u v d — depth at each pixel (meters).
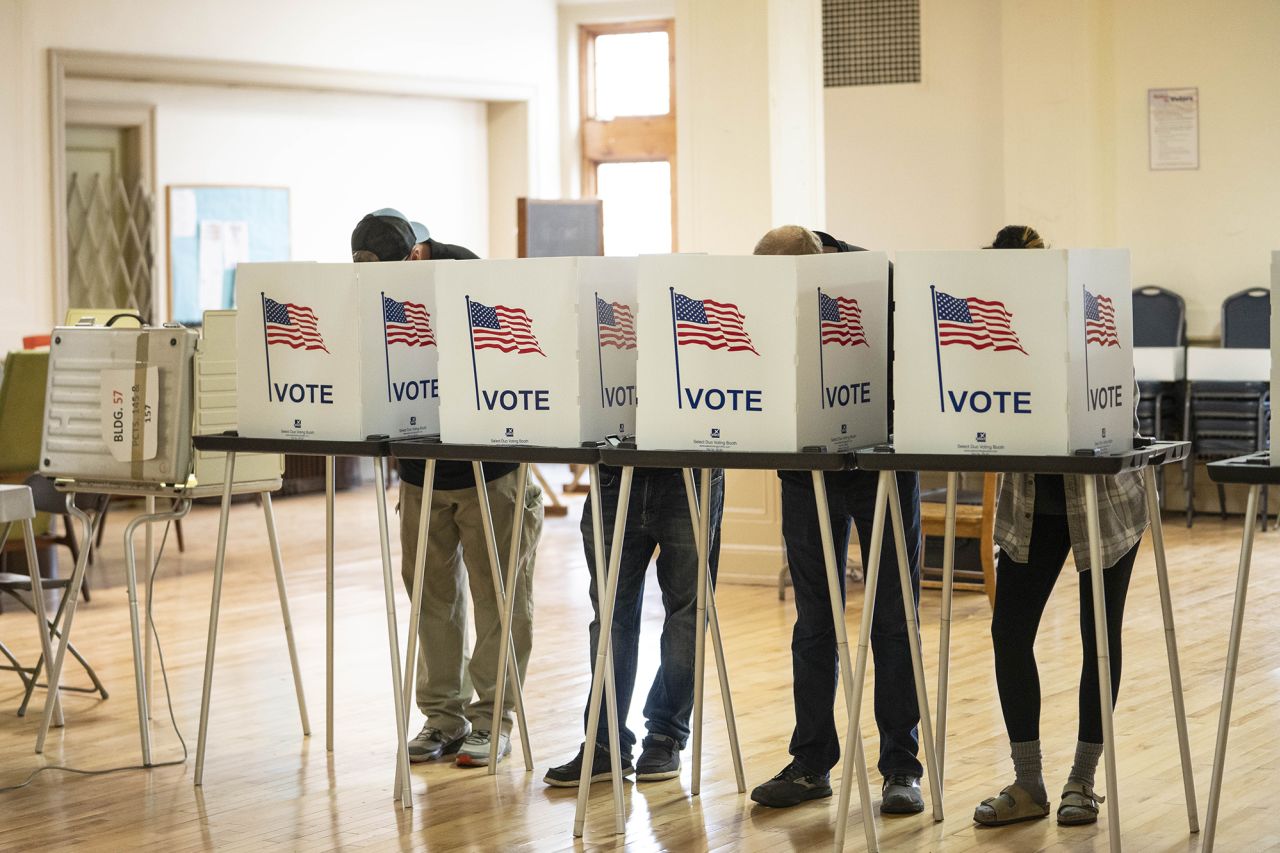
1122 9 9.45
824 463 3.19
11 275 9.32
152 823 3.70
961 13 9.70
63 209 9.56
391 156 11.54
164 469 4.17
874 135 9.96
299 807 3.81
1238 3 9.22
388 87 11.20
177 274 10.50
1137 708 4.65
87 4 9.66
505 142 12.09
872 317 3.50
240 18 10.39
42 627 4.40
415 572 3.80
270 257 10.91
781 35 7.23
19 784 4.05
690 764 4.12
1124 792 3.78
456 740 4.33
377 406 3.90
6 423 6.60
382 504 3.80
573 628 6.15
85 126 10.16
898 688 3.68
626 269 3.66
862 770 3.26
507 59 11.84
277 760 4.26
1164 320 9.32
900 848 3.37
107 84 10.07
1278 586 6.80
